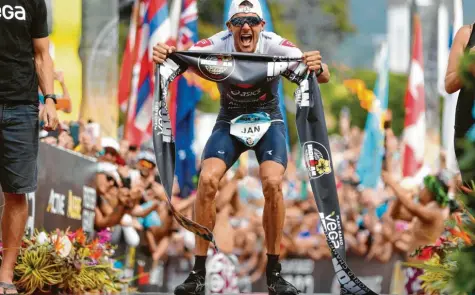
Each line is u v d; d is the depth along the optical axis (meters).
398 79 91.88
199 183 14.78
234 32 15.32
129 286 23.52
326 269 34.56
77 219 22.05
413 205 26.98
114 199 24.84
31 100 14.45
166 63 15.33
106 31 27.56
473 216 9.48
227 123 15.40
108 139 25.31
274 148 15.02
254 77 15.11
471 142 8.91
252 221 33.28
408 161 39.69
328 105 86.31
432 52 56.06
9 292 14.34
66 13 25.39
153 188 26.91
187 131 32.31
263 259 33.38
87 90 27.33
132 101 31.25
